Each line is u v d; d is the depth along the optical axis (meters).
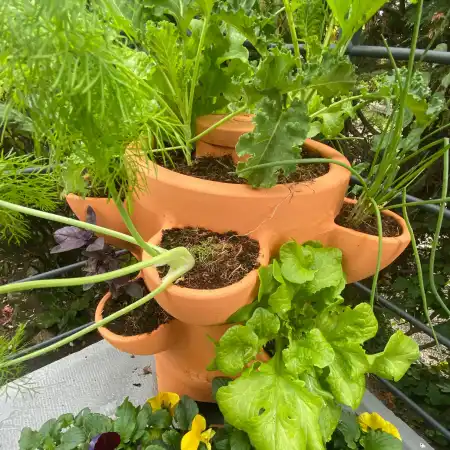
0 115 0.45
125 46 0.48
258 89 0.54
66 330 1.52
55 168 0.50
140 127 0.47
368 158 1.29
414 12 1.07
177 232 0.59
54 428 0.74
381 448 0.69
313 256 0.60
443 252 1.24
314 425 0.54
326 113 0.70
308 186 0.58
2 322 1.46
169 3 0.61
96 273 0.67
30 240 1.41
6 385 0.77
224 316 0.53
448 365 1.30
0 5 0.32
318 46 0.62
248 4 0.69
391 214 0.69
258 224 0.57
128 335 0.65
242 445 0.63
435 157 0.61
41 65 0.34
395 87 0.62
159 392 0.81
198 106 0.67
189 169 0.65
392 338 0.61
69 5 0.32
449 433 0.85
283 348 0.64
